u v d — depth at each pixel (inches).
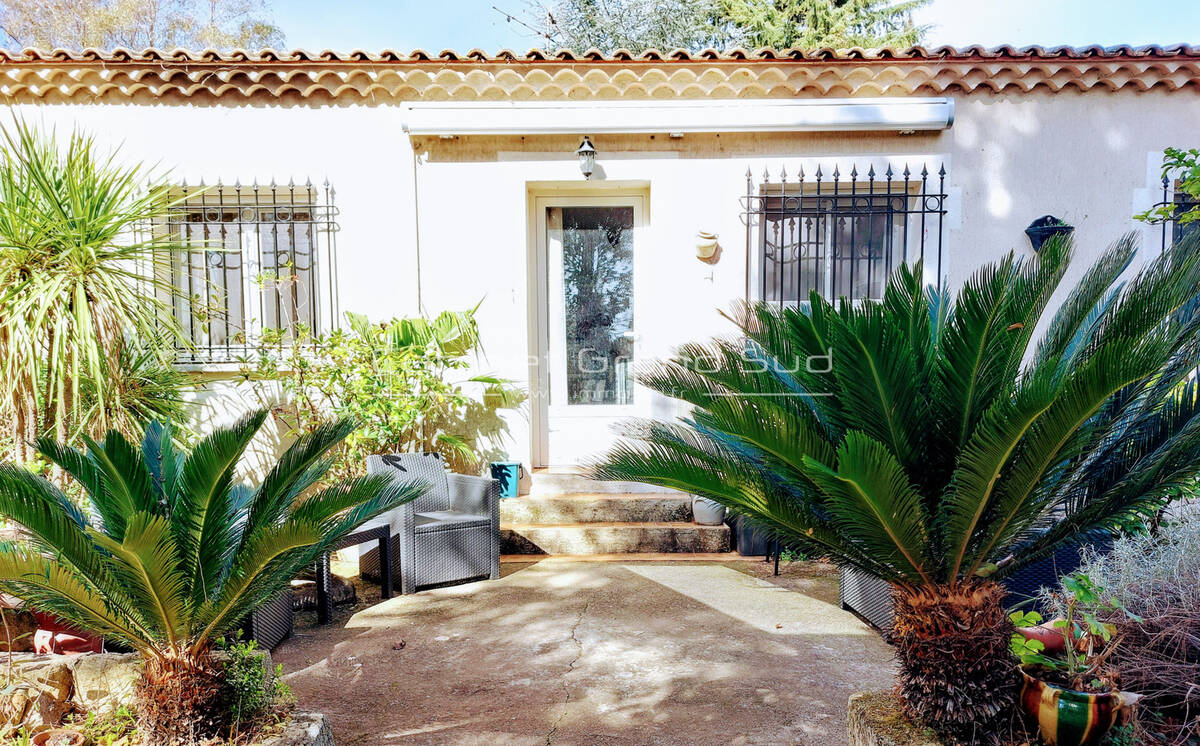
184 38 627.2
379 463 208.4
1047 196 237.8
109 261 194.7
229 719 110.4
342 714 136.0
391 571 211.6
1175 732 110.0
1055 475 110.6
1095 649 119.0
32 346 170.7
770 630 175.0
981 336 103.7
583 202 256.5
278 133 237.1
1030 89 233.6
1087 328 120.8
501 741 125.3
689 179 240.4
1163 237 236.1
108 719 118.1
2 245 172.1
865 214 232.8
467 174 240.2
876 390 106.1
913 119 227.1
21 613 139.3
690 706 137.1
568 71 229.8
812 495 116.0
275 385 238.4
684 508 242.4
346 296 241.0
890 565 113.7
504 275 242.5
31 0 580.4
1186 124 235.9
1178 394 114.8
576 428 261.6
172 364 217.0
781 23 673.0
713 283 242.2
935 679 103.8
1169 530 135.7
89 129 233.8
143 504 114.6
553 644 167.8
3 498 98.1
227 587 108.8
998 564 122.2
